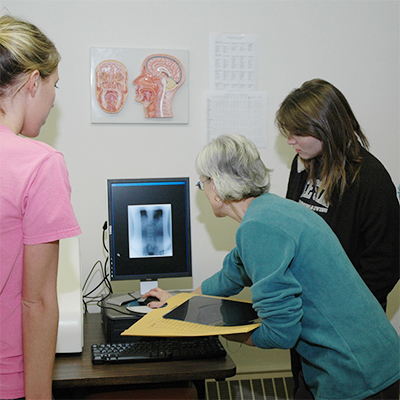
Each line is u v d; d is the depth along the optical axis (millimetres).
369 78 2053
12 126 905
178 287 2010
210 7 1907
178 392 1438
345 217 1396
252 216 1046
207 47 1921
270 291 990
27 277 876
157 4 1869
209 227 2010
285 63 1986
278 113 1481
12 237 848
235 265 1401
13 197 827
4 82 862
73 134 1859
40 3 1782
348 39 2018
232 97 1958
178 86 1895
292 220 1044
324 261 1036
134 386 1450
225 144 1122
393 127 2092
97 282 1924
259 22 1950
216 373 1200
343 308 1044
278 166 2029
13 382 915
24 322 895
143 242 1593
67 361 1268
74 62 1830
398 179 2119
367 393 1052
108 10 1836
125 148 1903
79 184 1883
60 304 1348
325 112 1361
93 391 1435
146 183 1588
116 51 1841
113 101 1849
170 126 1927
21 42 865
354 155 1396
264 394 2029
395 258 1353
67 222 885
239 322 1178
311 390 1211
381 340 1067
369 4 2016
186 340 1360
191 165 1959
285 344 1012
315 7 1979
